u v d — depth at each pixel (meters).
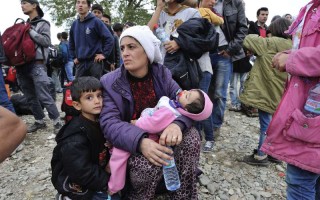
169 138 1.71
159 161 1.71
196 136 1.89
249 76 3.10
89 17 3.96
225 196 2.55
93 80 1.82
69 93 1.96
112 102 1.89
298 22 1.79
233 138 3.89
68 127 1.81
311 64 1.52
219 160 3.19
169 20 2.92
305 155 1.63
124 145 1.74
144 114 1.86
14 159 3.31
